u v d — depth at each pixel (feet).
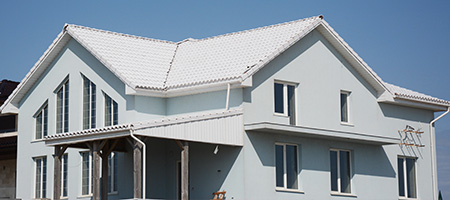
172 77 103.24
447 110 125.29
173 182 100.73
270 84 98.32
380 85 112.78
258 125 93.09
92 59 104.88
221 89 95.66
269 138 97.50
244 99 94.68
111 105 102.01
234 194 93.86
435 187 122.52
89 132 87.92
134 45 109.29
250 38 106.11
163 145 102.22
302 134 98.58
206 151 97.81
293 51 101.91
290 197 98.68
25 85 113.50
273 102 98.48
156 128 84.94
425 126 122.83
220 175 95.76
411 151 119.34
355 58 108.78
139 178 83.92
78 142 90.22
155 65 105.81
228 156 95.25
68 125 107.65
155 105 100.22
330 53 107.45
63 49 109.91
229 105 95.45
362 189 109.40
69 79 108.06
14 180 126.31
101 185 102.78
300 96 101.91
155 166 100.58
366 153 111.34
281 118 99.25
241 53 101.76
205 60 105.09
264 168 96.17
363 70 110.63
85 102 105.81
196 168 98.63
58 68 110.22
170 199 100.73
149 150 100.22
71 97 107.55
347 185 108.37
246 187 93.35
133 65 102.68
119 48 106.11
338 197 105.50
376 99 114.11
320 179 103.19
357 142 109.09
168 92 99.81
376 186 111.96
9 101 115.14
